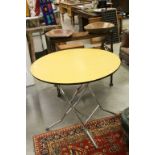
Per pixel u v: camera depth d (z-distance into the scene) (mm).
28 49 3088
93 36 2850
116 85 2836
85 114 2283
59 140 1952
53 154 1811
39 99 2678
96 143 1872
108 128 2041
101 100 2512
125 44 3162
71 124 2148
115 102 2455
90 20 4113
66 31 2898
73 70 1800
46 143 1931
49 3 3678
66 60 2039
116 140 1890
